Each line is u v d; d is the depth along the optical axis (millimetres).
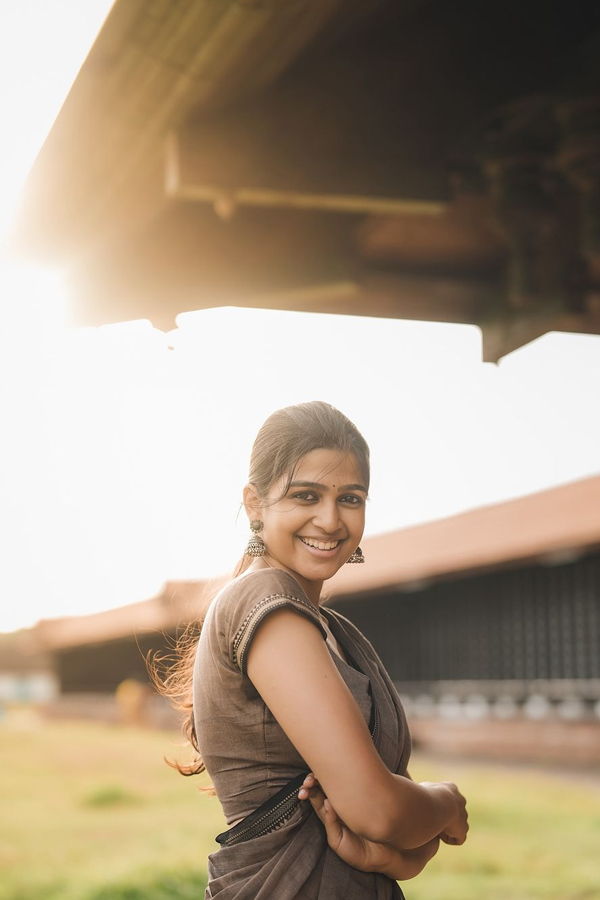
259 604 1418
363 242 3014
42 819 11969
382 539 19000
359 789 1352
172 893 7203
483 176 2742
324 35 2344
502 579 18609
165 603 24328
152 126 2324
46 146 2322
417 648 20641
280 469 1509
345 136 2480
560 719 16312
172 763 1736
